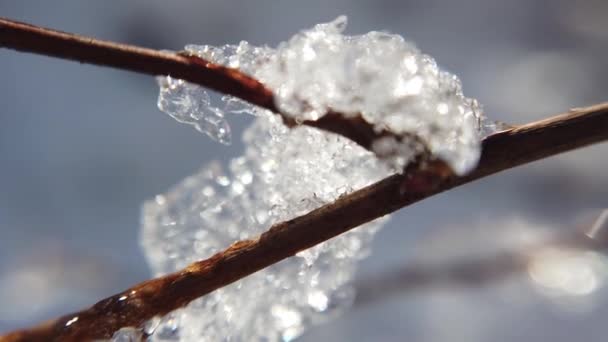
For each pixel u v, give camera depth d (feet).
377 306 0.90
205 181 0.53
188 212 0.53
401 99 0.44
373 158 0.48
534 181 1.15
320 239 0.46
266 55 0.47
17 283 0.99
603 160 1.15
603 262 0.91
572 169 1.15
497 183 1.15
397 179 0.45
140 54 0.46
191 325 0.50
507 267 0.92
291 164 0.49
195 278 0.46
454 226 1.04
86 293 0.97
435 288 0.90
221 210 0.52
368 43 0.46
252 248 0.46
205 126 0.48
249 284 0.51
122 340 0.46
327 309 0.54
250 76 0.46
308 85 0.46
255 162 0.51
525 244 0.95
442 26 1.50
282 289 0.52
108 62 0.45
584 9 1.52
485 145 0.45
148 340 0.46
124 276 1.01
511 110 1.32
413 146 0.44
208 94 0.48
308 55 0.46
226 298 0.51
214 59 0.47
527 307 0.90
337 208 0.46
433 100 0.44
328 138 0.48
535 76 1.38
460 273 0.91
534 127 0.46
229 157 1.21
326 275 0.52
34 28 0.45
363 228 0.52
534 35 1.48
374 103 0.45
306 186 0.49
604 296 0.89
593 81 1.37
